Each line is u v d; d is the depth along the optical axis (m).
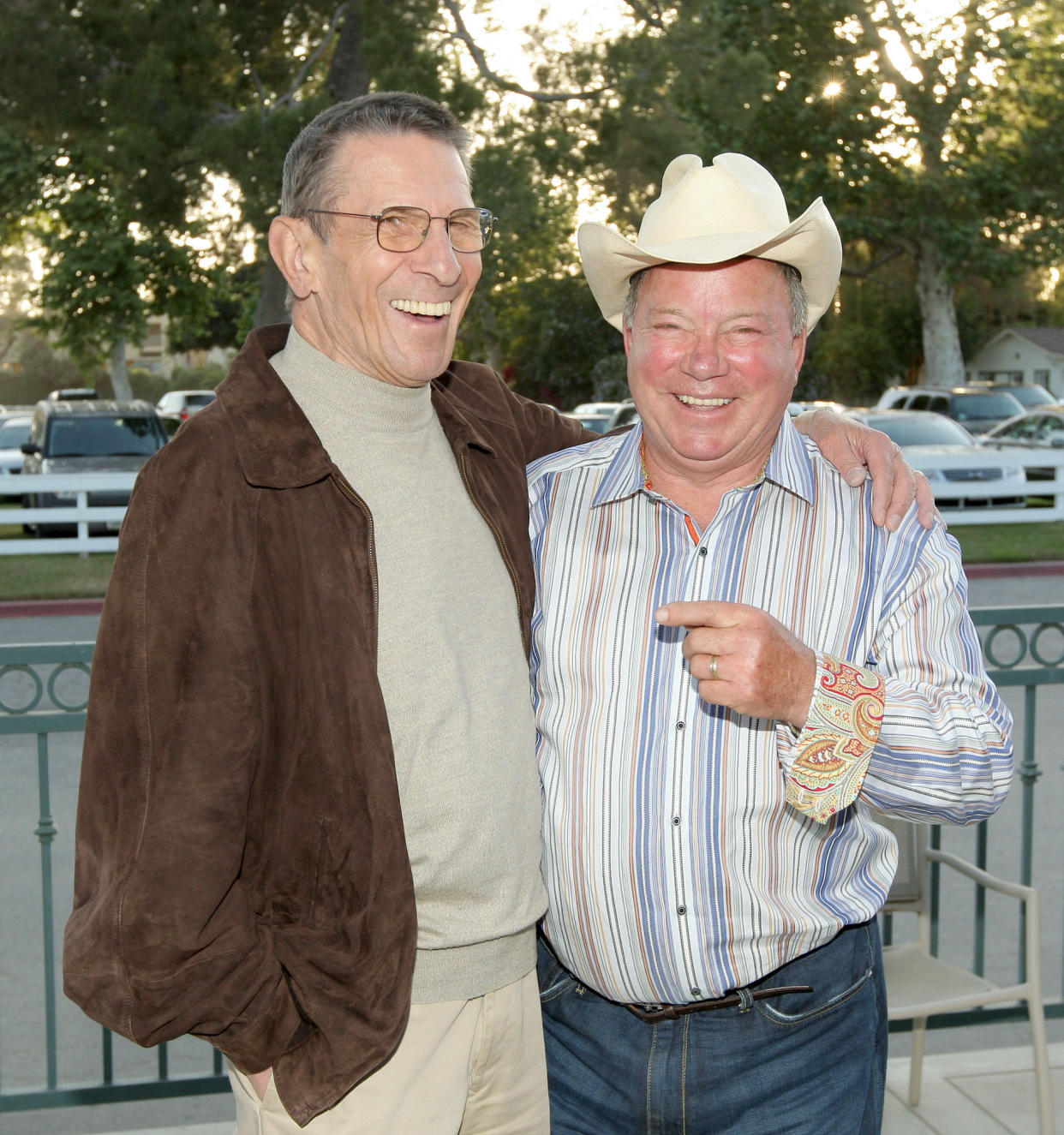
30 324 26.12
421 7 13.81
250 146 13.04
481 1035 1.92
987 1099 3.22
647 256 1.88
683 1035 2.00
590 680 2.01
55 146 16.83
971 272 27.58
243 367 1.80
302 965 1.74
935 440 15.85
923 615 1.92
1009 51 24.92
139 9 13.41
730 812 1.92
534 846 1.97
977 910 3.36
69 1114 3.30
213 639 1.66
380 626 1.82
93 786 1.69
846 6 24.56
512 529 2.03
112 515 13.39
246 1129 1.89
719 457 1.95
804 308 2.04
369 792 1.74
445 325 1.88
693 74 15.76
